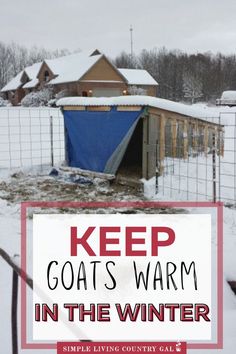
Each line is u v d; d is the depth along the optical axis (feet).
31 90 151.64
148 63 208.95
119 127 28.14
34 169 32.45
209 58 213.46
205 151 30.22
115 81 135.33
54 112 74.02
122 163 28.60
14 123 58.29
